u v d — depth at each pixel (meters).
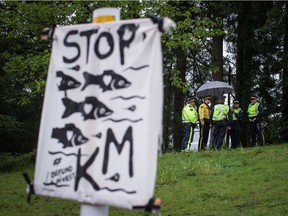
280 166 10.05
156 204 3.04
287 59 17.94
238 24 19.84
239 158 11.60
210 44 22.23
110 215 7.24
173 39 11.83
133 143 3.17
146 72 3.22
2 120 15.16
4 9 12.43
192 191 8.49
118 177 3.18
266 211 6.65
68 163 3.40
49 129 3.54
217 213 6.86
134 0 10.85
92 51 3.46
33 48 12.40
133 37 3.30
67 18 11.37
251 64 20.19
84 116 3.41
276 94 19.50
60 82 3.57
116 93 3.30
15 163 13.90
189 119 13.88
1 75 14.96
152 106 3.17
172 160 11.95
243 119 19.52
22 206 8.30
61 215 7.55
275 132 19.27
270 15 16.47
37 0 11.45
